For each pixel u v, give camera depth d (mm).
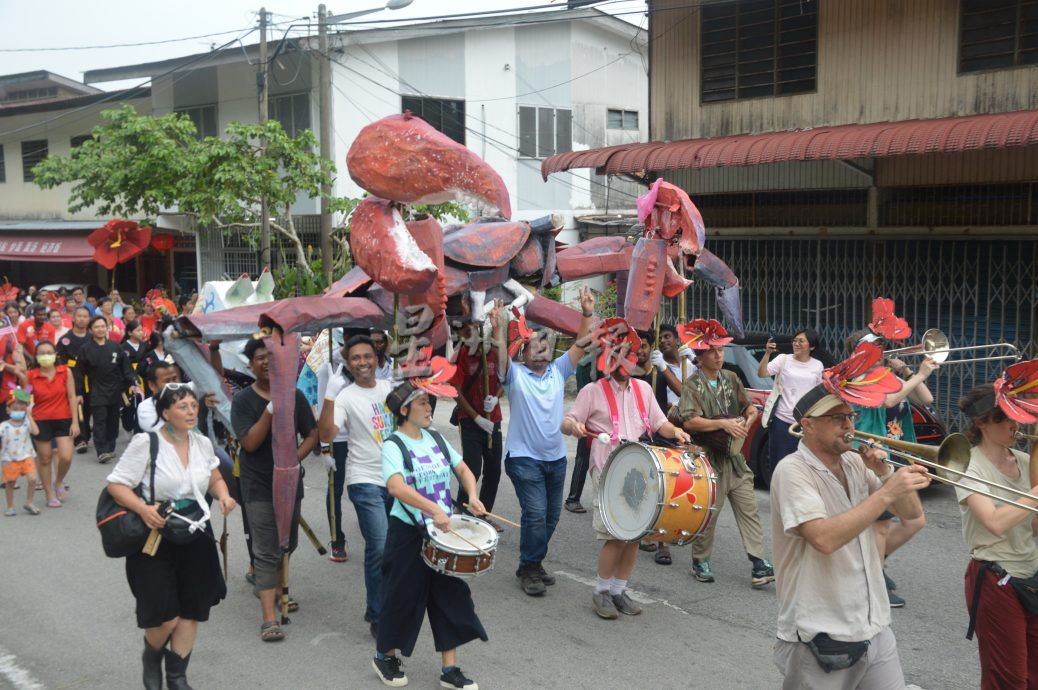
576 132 22625
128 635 6340
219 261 23281
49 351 9344
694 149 12375
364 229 6199
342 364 7016
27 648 6137
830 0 12625
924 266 12094
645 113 24328
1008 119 10094
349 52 19781
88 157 18875
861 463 4062
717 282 8445
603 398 6684
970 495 4246
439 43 20406
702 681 5520
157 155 18000
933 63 11852
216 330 6238
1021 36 11148
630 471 6117
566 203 22641
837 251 12945
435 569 5207
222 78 22266
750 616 6516
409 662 5855
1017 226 11258
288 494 6020
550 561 7734
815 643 3842
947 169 11828
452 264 7172
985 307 11570
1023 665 4352
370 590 6203
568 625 6391
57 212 28016
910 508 4074
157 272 27203
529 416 6855
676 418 7199
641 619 6480
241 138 17703
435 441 5527
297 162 17406
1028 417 4164
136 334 11969
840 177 12852
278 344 5949
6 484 9219
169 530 4902
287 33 17703
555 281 8211
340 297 6574
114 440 11695
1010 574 4340
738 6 13492
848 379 3854
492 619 6516
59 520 9086
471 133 21016
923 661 5715
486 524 5551
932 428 9211
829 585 3861
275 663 5867
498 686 5496
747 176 13797
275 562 6215
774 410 7938
